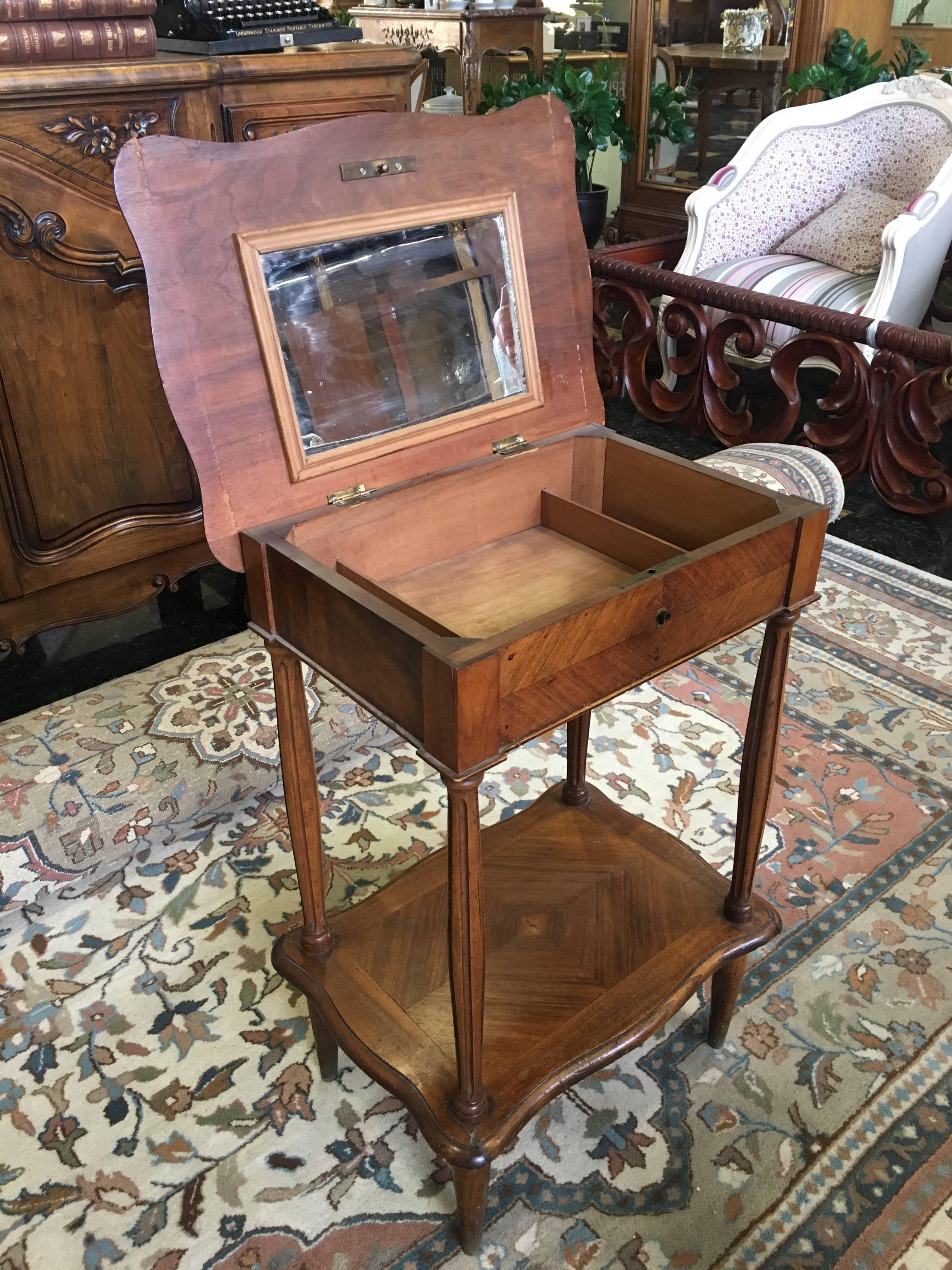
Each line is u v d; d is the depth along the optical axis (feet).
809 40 15.75
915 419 10.93
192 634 9.56
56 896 6.68
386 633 3.63
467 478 4.86
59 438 7.87
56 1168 5.07
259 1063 5.61
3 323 7.29
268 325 4.13
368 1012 4.94
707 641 4.33
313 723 7.73
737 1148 5.16
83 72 6.86
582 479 5.32
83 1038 5.73
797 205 14.64
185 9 7.89
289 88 8.13
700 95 17.71
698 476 4.77
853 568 10.38
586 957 5.21
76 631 9.57
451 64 18.63
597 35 19.06
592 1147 5.17
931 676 8.72
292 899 6.64
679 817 7.23
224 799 7.27
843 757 7.79
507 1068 4.64
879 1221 4.82
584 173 16.61
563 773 7.70
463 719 3.46
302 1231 4.81
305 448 4.36
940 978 6.05
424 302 4.64
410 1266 4.67
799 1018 5.82
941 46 16.28
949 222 12.77
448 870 3.91
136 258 7.68
